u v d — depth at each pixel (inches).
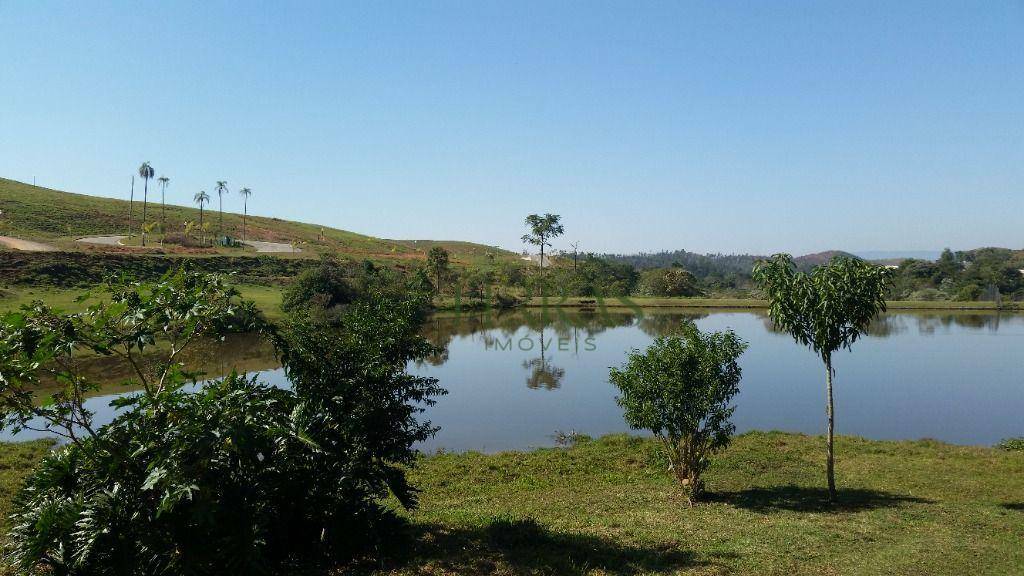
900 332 2486.5
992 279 4598.9
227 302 327.0
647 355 568.7
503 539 399.9
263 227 6156.5
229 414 280.1
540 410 1103.6
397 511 509.7
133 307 300.4
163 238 4197.8
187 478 263.1
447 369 1598.2
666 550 396.5
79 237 4030.5
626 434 899.4
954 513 495.5
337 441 339.3
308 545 339.6
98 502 271.0
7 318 276.7
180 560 273.1
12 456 675.4
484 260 6063.0
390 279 3011.8
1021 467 666.8
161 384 306.0
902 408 1114.7
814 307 513.7
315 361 352.2
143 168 4751.5
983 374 1492.4
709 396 535.5
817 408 1114.7
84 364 1261.1
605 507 538.3
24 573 263.9
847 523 467.2
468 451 805.9
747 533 440.8
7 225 3949.3
